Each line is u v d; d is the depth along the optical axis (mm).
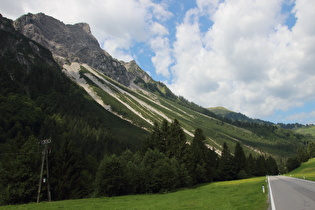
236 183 65375
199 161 82438
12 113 152625
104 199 40812
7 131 128250
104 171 50844
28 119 153375
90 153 132875
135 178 55719
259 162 149750
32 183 46406
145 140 85312
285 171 196375
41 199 46469
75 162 52406
